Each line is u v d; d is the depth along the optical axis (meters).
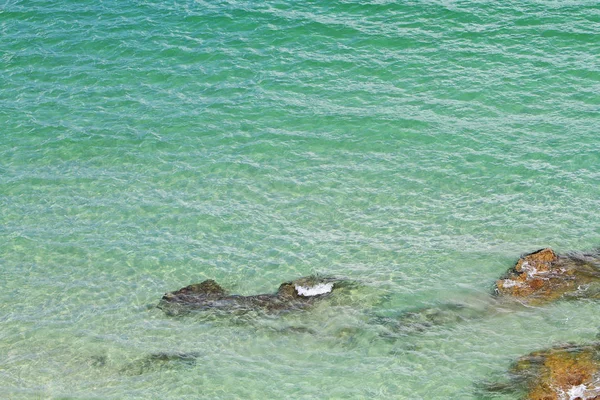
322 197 36.59
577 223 33.81
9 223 35.84
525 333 28.42
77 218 36.06
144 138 41.03
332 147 39.78
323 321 29.81
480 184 36.69
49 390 27.47
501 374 26.75
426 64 45.06
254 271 32.53
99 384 27.67
